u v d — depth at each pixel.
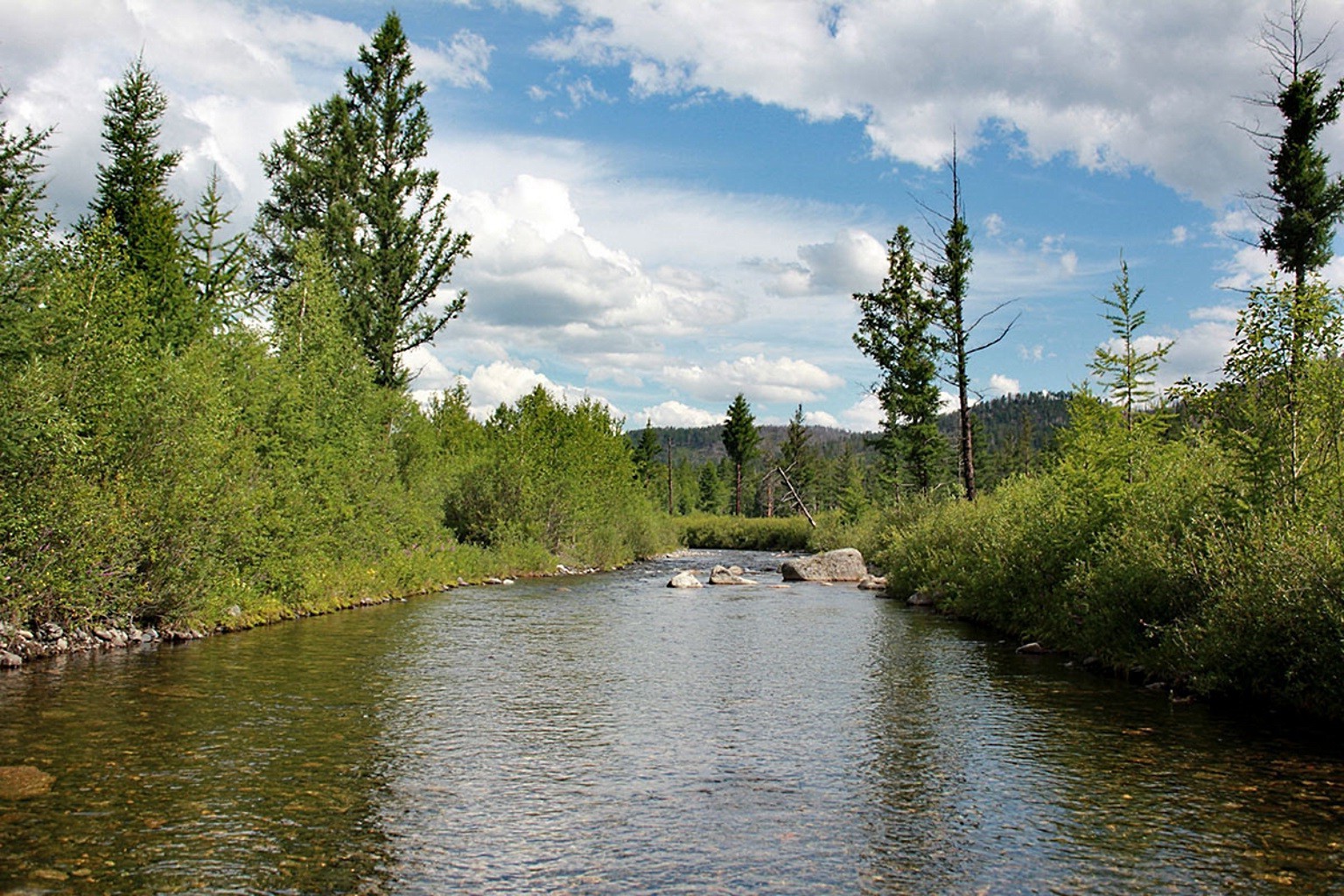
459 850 6.45
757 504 108.31
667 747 9.41
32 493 13.74
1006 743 9.61
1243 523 12.44
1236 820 7.16
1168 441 17.02
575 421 42.22
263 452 22.09
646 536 53.72
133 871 5.93
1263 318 12.58
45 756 8.57
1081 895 5.75
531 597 26.78
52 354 15.11
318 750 9.07
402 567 27.09
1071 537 17.34
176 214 26.33
